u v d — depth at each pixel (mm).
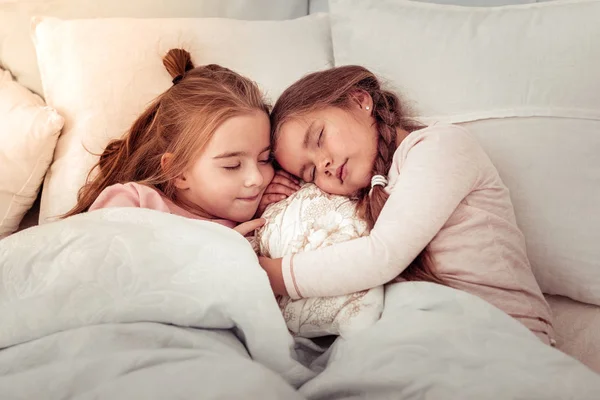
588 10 1047
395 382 698
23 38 1373
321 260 852
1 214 1169
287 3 1419
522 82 1041
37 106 1196
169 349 688
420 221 863
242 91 1033
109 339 696
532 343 735
